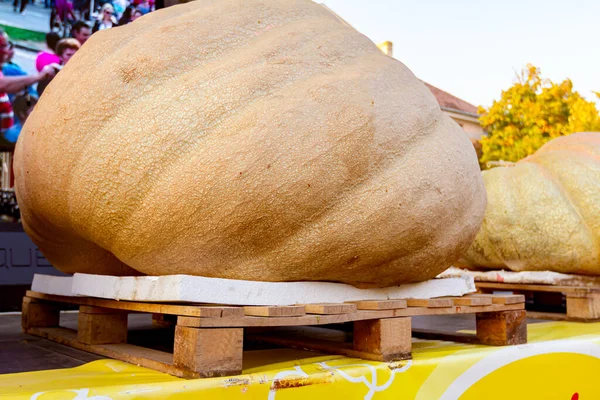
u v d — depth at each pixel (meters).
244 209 1.36
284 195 1.37
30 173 1.55
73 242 1.80
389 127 1.48
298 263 1.45
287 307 1.37
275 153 1.36
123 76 1.40
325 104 1.42
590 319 2.52
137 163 1.36
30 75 3.53
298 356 1.55
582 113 5.64
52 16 3.60
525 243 2.76
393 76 1.58
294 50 1.50
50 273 3.21
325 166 1.39
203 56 1.46
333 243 1.44
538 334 2.04
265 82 1.42
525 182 2.79
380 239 1.47
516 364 1.63
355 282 1.58
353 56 1.58
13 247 3.12
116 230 1.44
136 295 1.42
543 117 5.77
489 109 6.02
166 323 2.27
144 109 1.38
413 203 1.49
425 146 1.55
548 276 2.72
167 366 1.33
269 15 1.58
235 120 1.37
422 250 1.57
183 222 1.37
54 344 1.78
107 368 1.41
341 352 1.56
